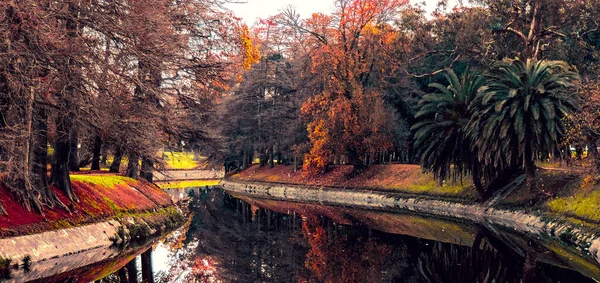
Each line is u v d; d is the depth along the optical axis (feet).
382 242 91.97
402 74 192.54
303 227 119.14
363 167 198.49
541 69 107.45
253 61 111.45
